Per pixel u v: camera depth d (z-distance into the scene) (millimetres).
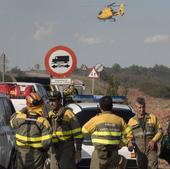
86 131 15484
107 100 15555
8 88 38125
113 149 15398
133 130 18172
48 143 14820
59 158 16031
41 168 15008
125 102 22594
